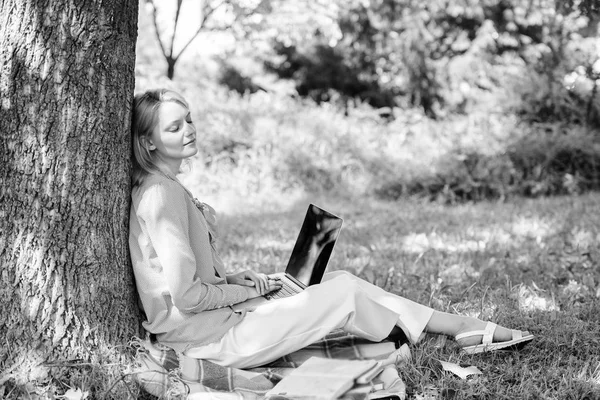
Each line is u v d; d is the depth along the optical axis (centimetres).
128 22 303
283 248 587
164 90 310
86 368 290
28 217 286
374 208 800
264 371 297
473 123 973
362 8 1428
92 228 292
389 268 492
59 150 286
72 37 284
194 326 295
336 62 1508
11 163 285
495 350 323
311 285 333
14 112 284
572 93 968
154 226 287
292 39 1305
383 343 318
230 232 651
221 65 1483
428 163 910
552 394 293
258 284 327
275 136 956
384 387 280
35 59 282
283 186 903
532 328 363
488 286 421
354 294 297
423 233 627
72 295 291
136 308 311
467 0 1325
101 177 293
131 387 288
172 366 294
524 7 1217
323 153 942
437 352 328
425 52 1391
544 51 1154
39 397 280
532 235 608
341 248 579
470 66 1309
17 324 290
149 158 308
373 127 1066
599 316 383
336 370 280
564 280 466
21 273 288
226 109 1002
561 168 891
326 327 293
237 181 890
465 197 868
